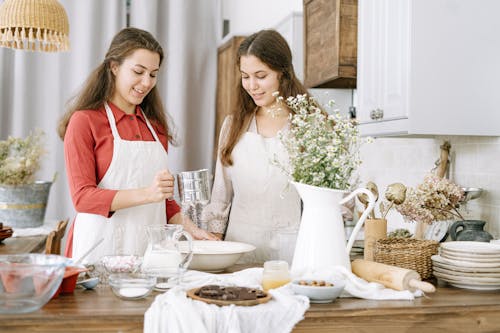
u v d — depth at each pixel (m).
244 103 2.64
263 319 1.45
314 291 1.56
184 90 4.54
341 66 3.07
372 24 2.81
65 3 4.43
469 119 2.48
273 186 2.57
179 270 1.69
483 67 2.48
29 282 1.43
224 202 2.70
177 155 4.56
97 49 4.48
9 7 3.26
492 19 2.49
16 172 3.55
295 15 3.75
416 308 1.57
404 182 3.26
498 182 2.46
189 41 4.56
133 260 1.80
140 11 4.51
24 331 1.40
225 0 5.13
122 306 1.51
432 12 2.44
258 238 2.57
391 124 2.60
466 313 1.60
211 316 1.41
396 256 1.91
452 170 2.79
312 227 1.79
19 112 4.40
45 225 3.82
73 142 2.22
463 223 2.20
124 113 2.39
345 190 1.79
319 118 1.84
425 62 2.44
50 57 4.44
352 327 1.54
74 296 1.62
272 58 2.46
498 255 1.78
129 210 2.32
